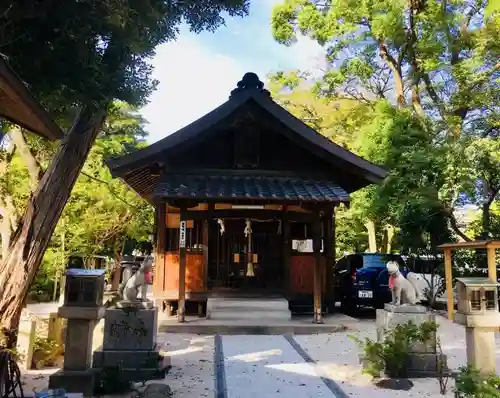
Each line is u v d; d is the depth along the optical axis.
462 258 13.44
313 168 11.87
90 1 4.48
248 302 10.71
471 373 4.76
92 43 5.01
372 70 17.05
